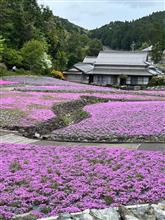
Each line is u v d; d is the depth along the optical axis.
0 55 82.38
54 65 115.31
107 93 49.12
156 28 181.38
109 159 16.03
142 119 25.83
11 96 39.12
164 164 15.09
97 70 100.69
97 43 167.75
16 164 15.23
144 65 98.12
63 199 11.46
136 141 21.11
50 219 8.68
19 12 100.38
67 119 29.56
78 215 8.52
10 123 25.27
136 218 8.17
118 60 101.50
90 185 12.65
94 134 22.33
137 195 11.68
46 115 28.38
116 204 10.95
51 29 129.50
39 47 91.44
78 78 103.75
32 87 52.44
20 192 11.95
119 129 23.23
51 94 43.34
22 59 89.81
